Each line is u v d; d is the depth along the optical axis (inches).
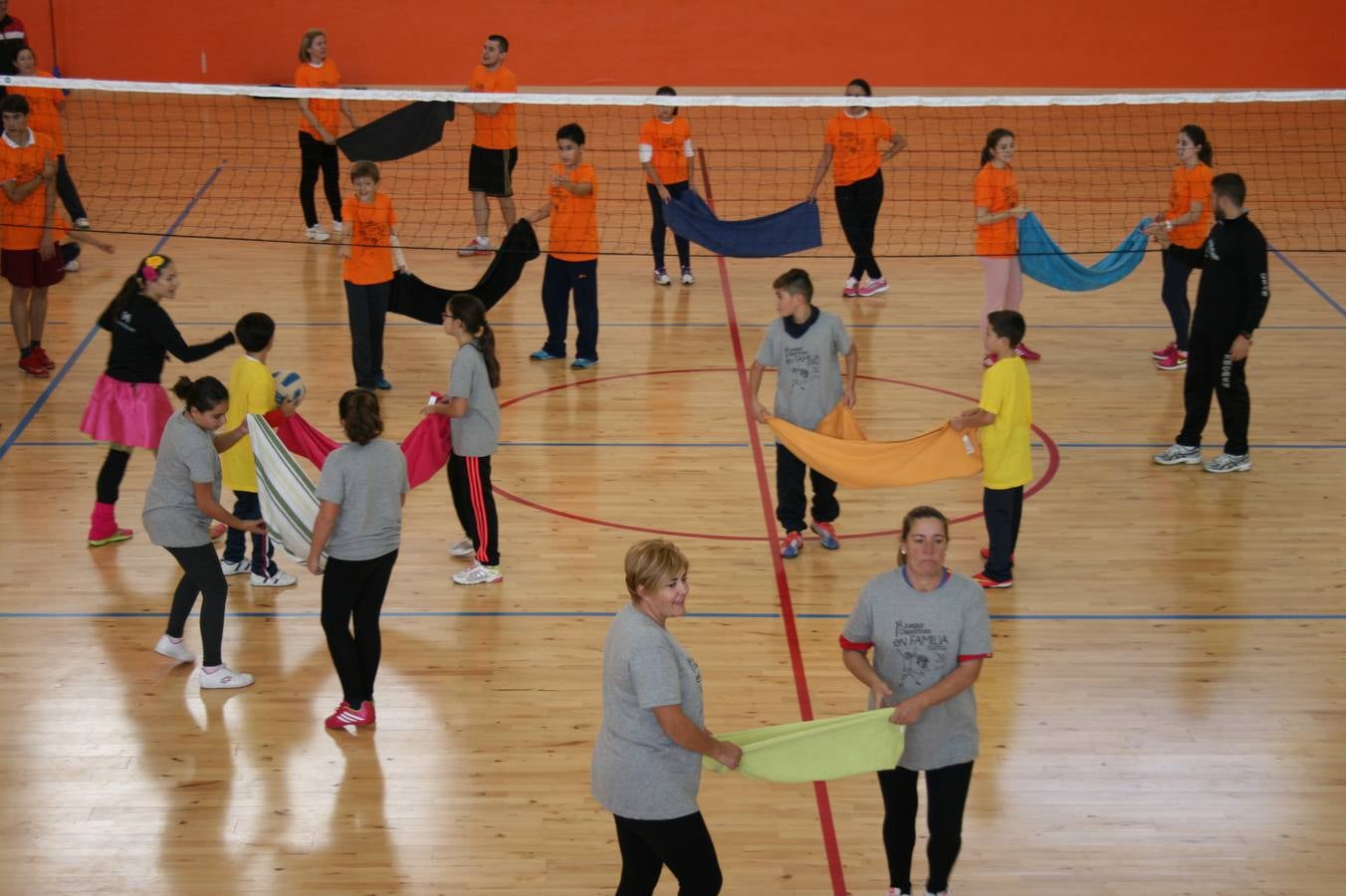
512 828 220.2
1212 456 370.0
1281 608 292.2
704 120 776.9
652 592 173.0
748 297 502.3
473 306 290.2
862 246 492.7
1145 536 325.1
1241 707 255.9
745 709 253.4
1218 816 224.8
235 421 293.1
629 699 172.2
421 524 330.3
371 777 233.0
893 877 199.0
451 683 262.4
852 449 299.3
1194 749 243.1
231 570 303.9
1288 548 319.3
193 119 757.3
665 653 171.0
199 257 526.9
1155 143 737.6
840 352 304.8
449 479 301.9
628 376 422.9
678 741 170.4
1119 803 227.9
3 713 249.3
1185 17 807.1
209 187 625.6
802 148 717.3
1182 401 408.8
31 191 393.1
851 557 315.9
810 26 805.2
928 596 186.5
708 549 317.4
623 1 797.2
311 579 303.9
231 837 216.5
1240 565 310.7
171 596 293.3
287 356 428.5
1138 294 512.1
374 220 387.5
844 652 193.3
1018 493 293.6
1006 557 297.1
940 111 813.9
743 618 287.4
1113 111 813.2
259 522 266.1
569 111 797.9
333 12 786.8
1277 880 209.8
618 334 460.8
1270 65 815.7
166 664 267.6
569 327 468.1
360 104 775.7
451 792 229.1
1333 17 806.5
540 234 565.6
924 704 182.9
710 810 225.3
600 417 391.5
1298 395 410.3
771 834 219.5
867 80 816.9
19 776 231.0
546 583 301.1
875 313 482.9
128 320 303.3
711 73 812.6
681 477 354.9
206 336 441.4
